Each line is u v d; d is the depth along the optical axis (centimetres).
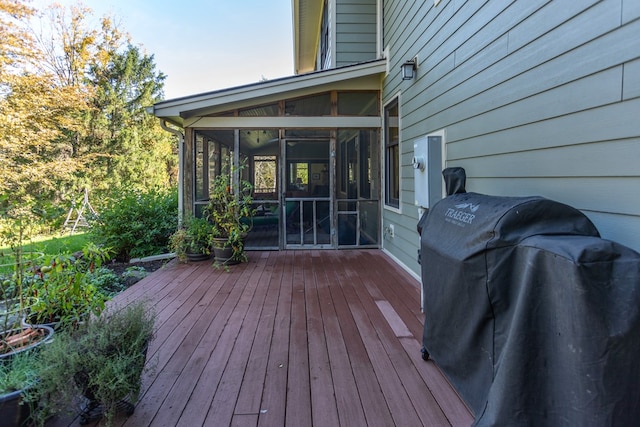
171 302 365
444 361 206
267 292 398
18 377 168
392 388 211
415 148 356
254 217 620
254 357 249
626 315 111
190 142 599
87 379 171
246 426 180
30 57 1055
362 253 600
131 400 183
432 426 178
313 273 478
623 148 160
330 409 192
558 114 201
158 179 1664
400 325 304
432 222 229
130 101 1644
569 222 156
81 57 1389
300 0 910
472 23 298
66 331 203
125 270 521
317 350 259
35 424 173
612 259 117
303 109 609
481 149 286
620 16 160
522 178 234
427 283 225
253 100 598
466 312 176
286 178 618
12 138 984
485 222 167
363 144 623
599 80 172
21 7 1019
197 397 204
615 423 111
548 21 207
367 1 675
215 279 453
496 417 138
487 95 276
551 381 127
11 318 220
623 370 111
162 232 625
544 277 131
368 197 629
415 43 445
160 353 255
